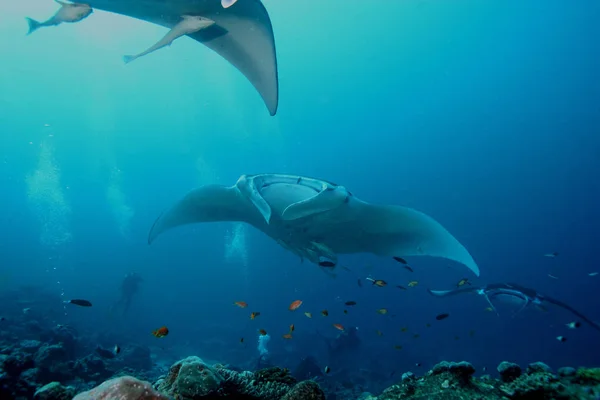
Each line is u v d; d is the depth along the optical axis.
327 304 26.02
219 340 15.64
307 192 4.42
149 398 1.42
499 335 23.48
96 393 1.43
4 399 3.45
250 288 29.50
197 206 5.70
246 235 33.19
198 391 2.10
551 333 22.53
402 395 2.42
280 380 2.63
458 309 27.89
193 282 31.22
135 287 14.84
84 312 15.33
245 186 4.46
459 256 4.33
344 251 5.41
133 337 13.77
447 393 2.29
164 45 2.76
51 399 2.36
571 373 2.35
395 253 5.06
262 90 3.80
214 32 3.60
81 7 3.16
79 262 35.81
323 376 8.32
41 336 6.63
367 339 20.22
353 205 4.49
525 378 2.28
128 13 3.49
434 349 19.56
